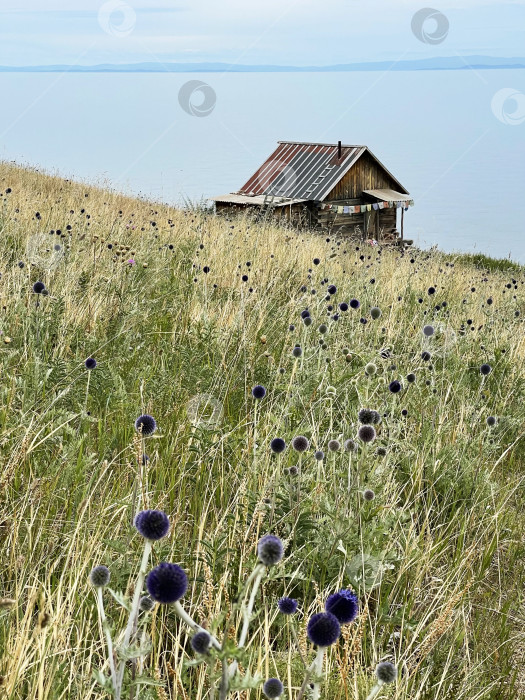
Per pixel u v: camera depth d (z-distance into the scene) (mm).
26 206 10609
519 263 28156
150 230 10453
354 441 3852
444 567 4074
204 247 10031
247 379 5469
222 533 3473
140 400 4844
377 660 3111
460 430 5387
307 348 5367
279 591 3439
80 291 6551
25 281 6098
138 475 3234
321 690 2783
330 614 1891
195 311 6672
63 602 2873
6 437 3871
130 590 2982
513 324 8727
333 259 11766
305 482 3828
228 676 1841
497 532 4273
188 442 4391
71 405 4574
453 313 9234
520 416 6211
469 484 4777
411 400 5746
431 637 3189
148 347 5914
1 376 4676
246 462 4160
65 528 3451
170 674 2785
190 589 3270
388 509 4039
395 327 7691
